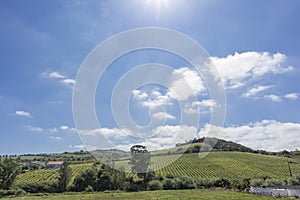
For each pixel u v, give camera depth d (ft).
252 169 240.12
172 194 148.56
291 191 128.88
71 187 190.80
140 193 159.33
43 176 236.22
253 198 121.08
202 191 168.35
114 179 188.96
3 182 188.65
